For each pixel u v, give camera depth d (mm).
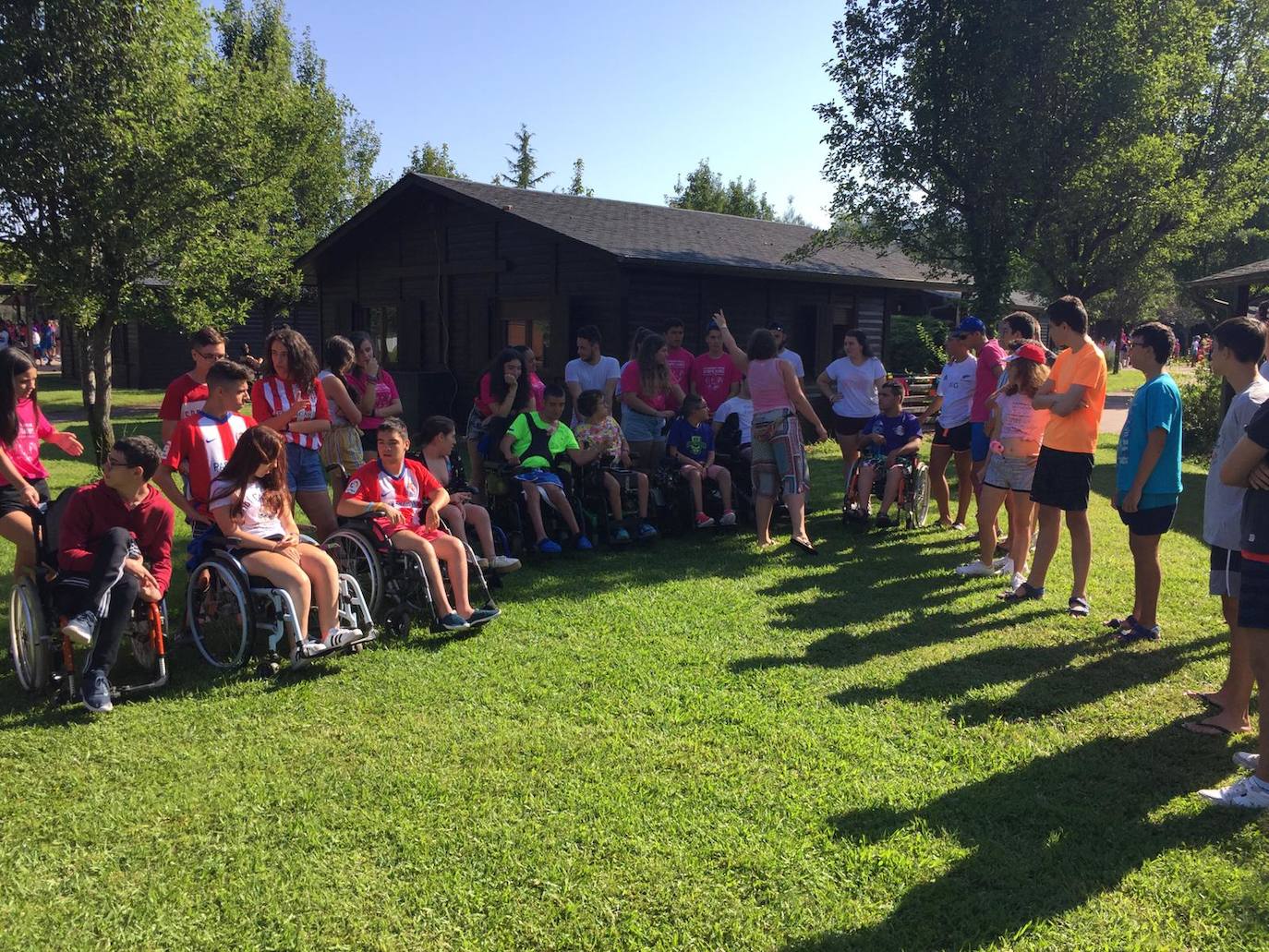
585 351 8555
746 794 3525
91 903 2896
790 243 18141
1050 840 3240
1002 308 15156
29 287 11695
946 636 5418
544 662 4914
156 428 15773
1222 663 4957
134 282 11289
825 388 8945
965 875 3031
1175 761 3861
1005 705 4410
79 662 4852
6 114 9766
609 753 3865
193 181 10953
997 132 14133
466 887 2953
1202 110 21734
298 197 23406
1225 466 3445
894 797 3520
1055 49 13898
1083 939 2727
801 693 4535
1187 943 2729
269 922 2801
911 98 14969
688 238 15164
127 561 4375
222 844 3207
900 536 8133
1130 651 5156
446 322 15102
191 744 3941
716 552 7496
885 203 15500
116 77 10531
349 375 7391
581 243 12312
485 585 5590
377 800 3482
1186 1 16938
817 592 6332
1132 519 5152
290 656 4789
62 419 17438
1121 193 18422
